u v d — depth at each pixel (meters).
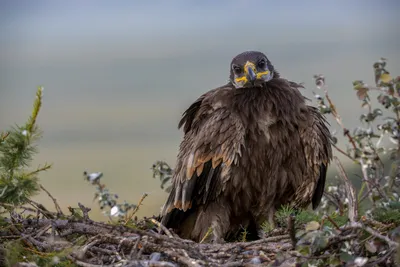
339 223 10.38
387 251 8.78
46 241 9.79
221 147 11.80
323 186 12.53
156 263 8.71
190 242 10.04
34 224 10.11
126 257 9.30
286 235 10.09
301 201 12.34
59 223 9.88
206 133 11.95
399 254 8.28
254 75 12.22
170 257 9.32
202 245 10.05
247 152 11.94
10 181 9.61
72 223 9.92
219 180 11.89
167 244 9.44
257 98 12.14
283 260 8.93
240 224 12.54
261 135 11.95
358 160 13.19
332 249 8.81
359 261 8.36
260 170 12.03
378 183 12.44
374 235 8.81
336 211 11.82
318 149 12.12
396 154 12.70
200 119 12.59
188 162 12.03
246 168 11.97
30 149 9.76
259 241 10.06
